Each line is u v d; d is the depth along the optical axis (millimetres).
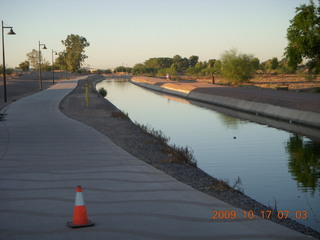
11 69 108250
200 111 39562
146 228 6984
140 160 13242
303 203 11750
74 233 6680
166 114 36625
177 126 28875
